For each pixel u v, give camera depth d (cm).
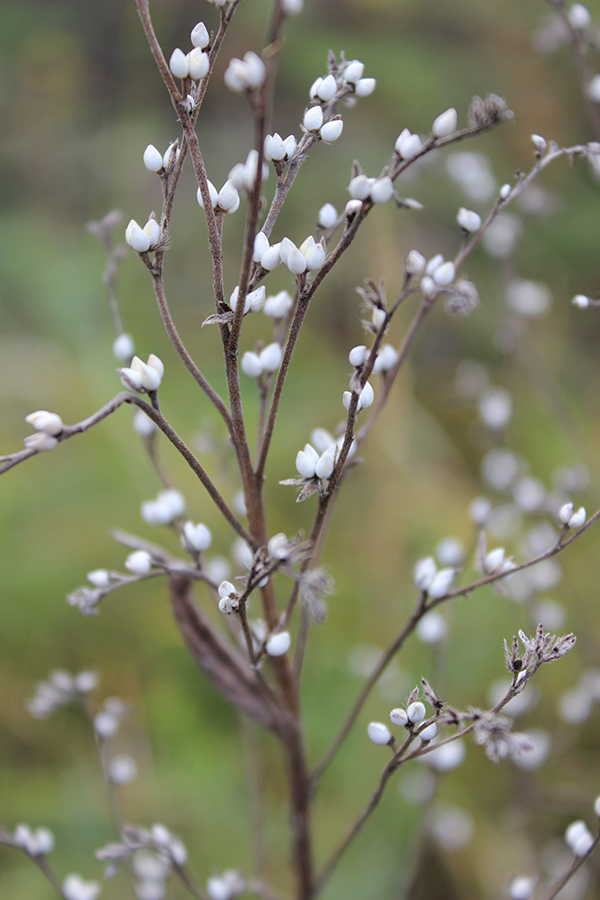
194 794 46
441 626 35
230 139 100
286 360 30
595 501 53
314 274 30
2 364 72
